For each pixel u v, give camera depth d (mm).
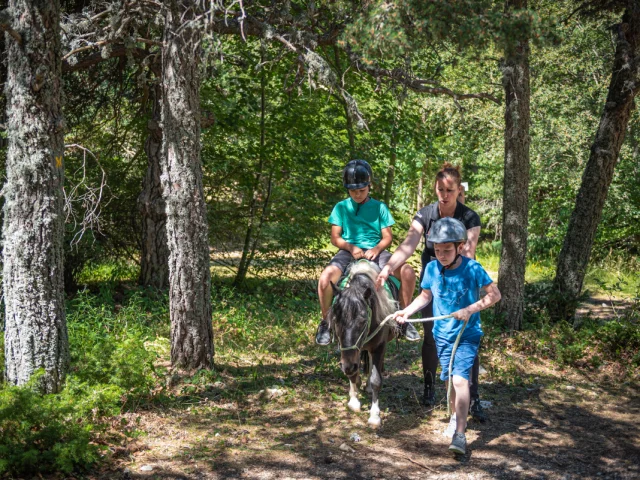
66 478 4430
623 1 9508
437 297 5156
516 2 8445
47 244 5109
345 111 11977
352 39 6211
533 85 17547
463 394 5031
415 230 5723
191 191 6441
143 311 9312
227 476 4617
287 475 4672
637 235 16734
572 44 16266
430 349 6070
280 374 6992
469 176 22031
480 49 5973
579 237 9648
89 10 8453
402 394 6500
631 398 6762
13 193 5020
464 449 4980
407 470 4828
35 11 4863
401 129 12828
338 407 6090
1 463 4199
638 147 16984
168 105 6320
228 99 11656
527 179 9086
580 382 7242
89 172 11312
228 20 7910
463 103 17219
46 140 5023
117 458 4816
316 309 10438
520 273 9125
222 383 6535
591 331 8641
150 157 10648
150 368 6191
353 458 5000
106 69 10883
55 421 4703
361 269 5562
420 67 11906
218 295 10859
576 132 17125
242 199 12625
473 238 5457
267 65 10906
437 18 5711
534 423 5926
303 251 12320
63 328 5266
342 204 6184
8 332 5168
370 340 5508
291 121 11727
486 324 9164
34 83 4910
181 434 5312
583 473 4883
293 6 8719
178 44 6242
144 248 10844
